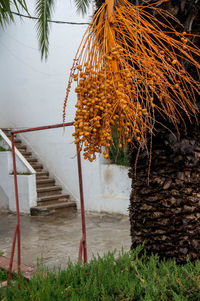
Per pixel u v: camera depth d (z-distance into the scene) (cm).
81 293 272
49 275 317
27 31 1134
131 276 294
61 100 1032
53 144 1061
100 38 208
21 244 668
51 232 759
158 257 288
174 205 286
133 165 308
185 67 257
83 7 859
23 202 970
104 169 906
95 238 693
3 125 1236
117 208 881
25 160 1011
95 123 176
